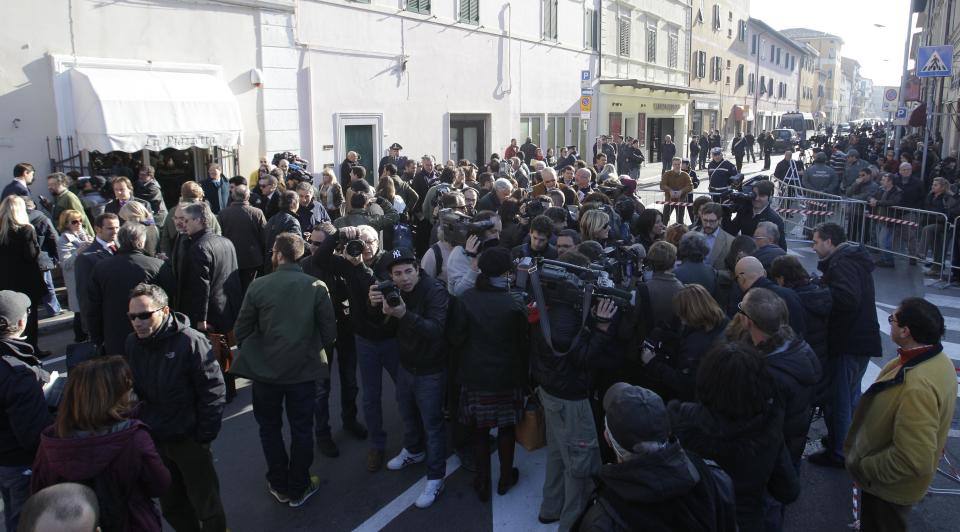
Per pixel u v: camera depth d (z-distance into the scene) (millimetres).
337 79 14898
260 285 4480
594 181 13805
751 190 8047
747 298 3586
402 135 17000
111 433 2988
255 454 5457
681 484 2320
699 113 42094
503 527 4414
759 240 5832
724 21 45000
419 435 5152
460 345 4543
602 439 4555
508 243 6746
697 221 8484
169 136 10984
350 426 5719
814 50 75750
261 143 13320
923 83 28953
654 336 4184
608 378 4504
